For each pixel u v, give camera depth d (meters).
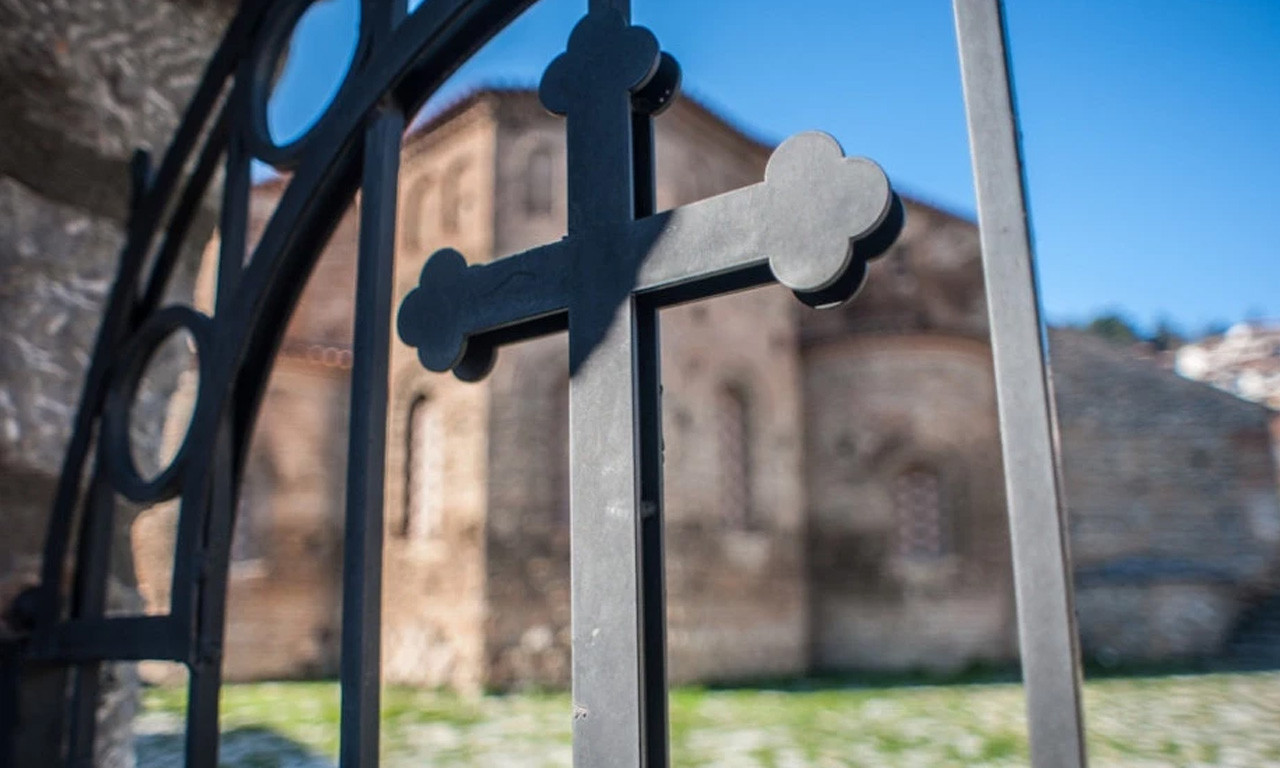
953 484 15.74
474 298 1.42
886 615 15.18
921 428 15.68
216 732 1.58
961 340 16.19
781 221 1.20
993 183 1.02
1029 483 0.94
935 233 17.92
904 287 17.36
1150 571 16.67
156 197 1.93
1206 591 16.34
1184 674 13.96
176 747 7.65
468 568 12.45
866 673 14.94
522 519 12.61
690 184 14.92
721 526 14.36
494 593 12.29
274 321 1.71
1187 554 17.77
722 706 11.08
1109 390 18.66
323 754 7.79
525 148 13.85
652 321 1.31
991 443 16.20
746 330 15.41
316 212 1.66
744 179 16.05
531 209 13.68
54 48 2.10
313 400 15.45
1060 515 0.92
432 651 12.70
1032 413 0.95
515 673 12.12
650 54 1.35
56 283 2.09
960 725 9.47
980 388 16.31
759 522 14.95
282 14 1.77
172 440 12.27
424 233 14.59
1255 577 17.39
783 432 15.73
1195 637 16.03
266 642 14.42
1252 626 16.69
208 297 12.70
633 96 1.39
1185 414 18.47
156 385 2.34
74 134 2.14
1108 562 17.56
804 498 16.00
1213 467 18.14
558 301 1.34
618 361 1.26
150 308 1.91
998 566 15.70
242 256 1.73
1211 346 25.80
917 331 15.93
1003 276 0.99
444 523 12.95
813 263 1.17
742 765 7.57
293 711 10.51
